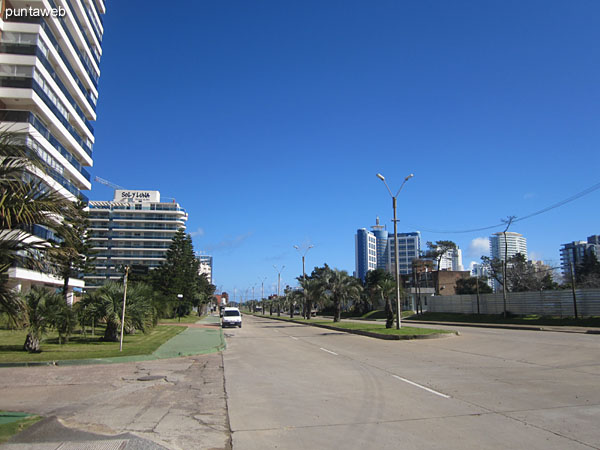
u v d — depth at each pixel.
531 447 5.99
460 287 84.12
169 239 114.75
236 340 26.84
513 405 8.39
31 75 41.81
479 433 6.64
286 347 21.80
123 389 10.64
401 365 14.28
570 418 7.40
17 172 8.73
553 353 16.58
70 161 50.78
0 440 6.11
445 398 9.11
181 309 67.94
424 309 81.88
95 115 62.06
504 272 48.47
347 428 7.04
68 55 51.53
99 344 21.34
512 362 14.44
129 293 23.55
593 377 11.28
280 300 98.00
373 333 27.83
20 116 39.12
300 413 8.08
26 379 12.08
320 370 13.57
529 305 45.59
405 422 7.31
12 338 23.52
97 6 63.22
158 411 8.32
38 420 7.23
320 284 50.66
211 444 6.32
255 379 12.06
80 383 11.48
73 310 20.38
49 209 8.83
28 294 17.66
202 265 172.00
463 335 26.83
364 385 10.78
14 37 42.38
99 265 111.12
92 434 6.51
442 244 100.25
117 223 115.06
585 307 39.09
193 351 18.94
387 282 37.28
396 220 30.16
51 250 9.45
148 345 21.16
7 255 8.78
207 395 9.88
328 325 40.66
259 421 7.55
